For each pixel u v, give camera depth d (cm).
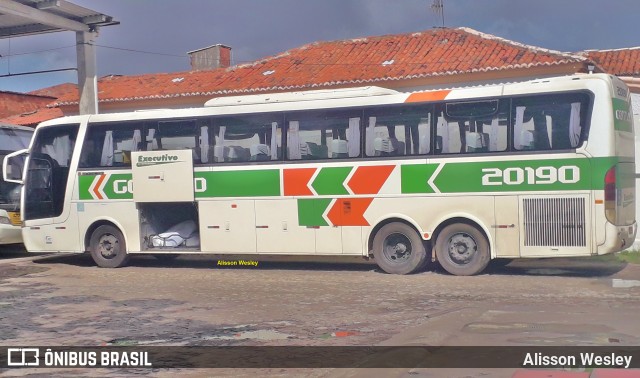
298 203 1357
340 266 1470
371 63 2216
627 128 1230
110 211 1514
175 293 1170
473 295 1062
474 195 1234
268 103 1388
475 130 1238
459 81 1962
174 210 1487
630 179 1241
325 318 937
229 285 1240
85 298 1141
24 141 1933
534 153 1194
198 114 1437
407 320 909
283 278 1307
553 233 1184
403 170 1283
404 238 1296
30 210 1588
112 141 1516
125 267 1537
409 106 1283
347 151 1326
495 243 1222
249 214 1394
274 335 847
